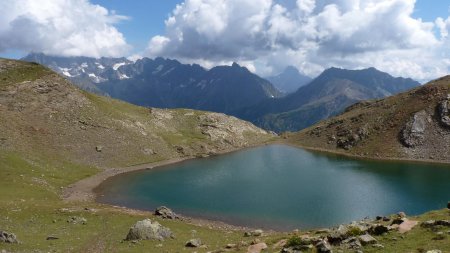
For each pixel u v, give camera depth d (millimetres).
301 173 149500
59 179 119000
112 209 86312
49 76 181500
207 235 61531
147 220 56188
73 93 185625
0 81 165000
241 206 97125
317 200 103062
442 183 127250
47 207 77250
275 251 39219
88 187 117688
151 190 116688
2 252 40750
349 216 87500
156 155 183750
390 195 108188
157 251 46312
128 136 185125
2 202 77938
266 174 147375
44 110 163875
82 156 150375
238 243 47344
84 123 172500
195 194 110938
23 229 56781
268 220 84750
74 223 64250
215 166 169125
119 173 145875
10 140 131500
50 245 47500
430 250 30469
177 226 70125
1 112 146625
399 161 186000
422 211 90375
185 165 172000
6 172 106500
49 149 142125
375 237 37219
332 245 37219
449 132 198625
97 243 50688
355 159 193875
